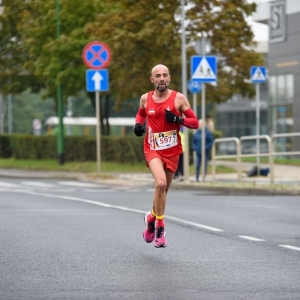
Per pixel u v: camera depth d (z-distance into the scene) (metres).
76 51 100.69
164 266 26.39
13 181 80.50
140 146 92.50
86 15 101.56
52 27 103.31
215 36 85.88
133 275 24.70
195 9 85.69
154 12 87.94
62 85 106.25
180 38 85.75
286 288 22.62
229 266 26.39
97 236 34.00
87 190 64.62
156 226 29.50
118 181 75.69
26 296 21.50
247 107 157.00
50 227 37.28
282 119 118.00
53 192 61.88
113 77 99.19
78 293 21.89
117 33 87.69
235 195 57.03
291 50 115.25
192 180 72.94
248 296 21.50
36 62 104.19
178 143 29.56
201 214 42.94
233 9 85.12
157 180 28.91
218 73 90.00
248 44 90.12
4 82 121.75
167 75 29.05
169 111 28.70
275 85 119.25
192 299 21.08
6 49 119.44
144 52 89.88
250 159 107.00
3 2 118.38
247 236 34.00
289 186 59.72
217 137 100.50
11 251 29.75
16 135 115.69
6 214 43.53
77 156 103.75
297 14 114.06
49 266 26.39
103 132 117.19
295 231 35.66
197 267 26.17
